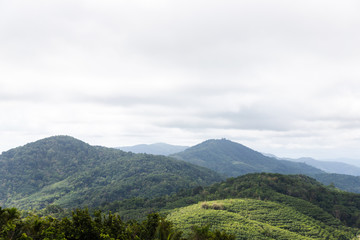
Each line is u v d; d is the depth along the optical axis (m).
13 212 34.44
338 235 117.25
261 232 105.69
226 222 114.94
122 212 155.50
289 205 147.75
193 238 42.62
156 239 42.09
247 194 167.88
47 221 37.97
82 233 35.97
